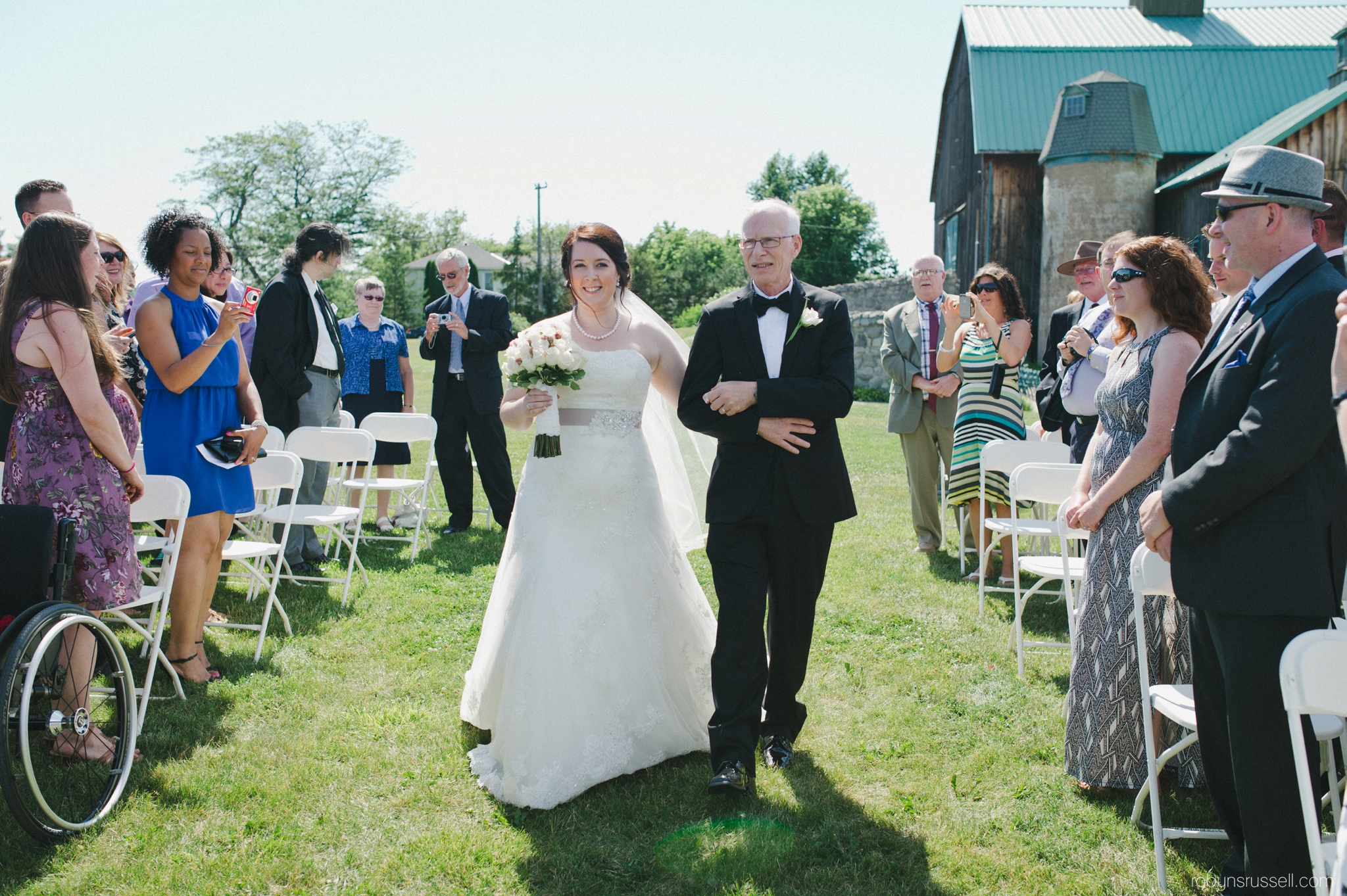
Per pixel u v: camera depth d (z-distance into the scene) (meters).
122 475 3.41
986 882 2.71
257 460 4.86
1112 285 3.23
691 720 3.54
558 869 2.76
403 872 2.74
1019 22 25.36
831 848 2.88
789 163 76.88
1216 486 2.25
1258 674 2.30
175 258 3.98
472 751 3.47
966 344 5.87
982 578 5.20
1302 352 2.18
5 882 2.64
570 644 3.21
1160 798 3.14
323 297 6.47
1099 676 3.18
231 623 4.80
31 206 4.83
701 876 2.71
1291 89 22.31
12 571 2.95
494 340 7.26
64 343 3.16
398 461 7.30
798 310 3.36
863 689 4.20
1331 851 2.09
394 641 4.74
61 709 3.23
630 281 3.55
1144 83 22.83
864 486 9.45
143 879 2.68
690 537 4.15
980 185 23.97
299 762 3.41
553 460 3.38
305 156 44.44
